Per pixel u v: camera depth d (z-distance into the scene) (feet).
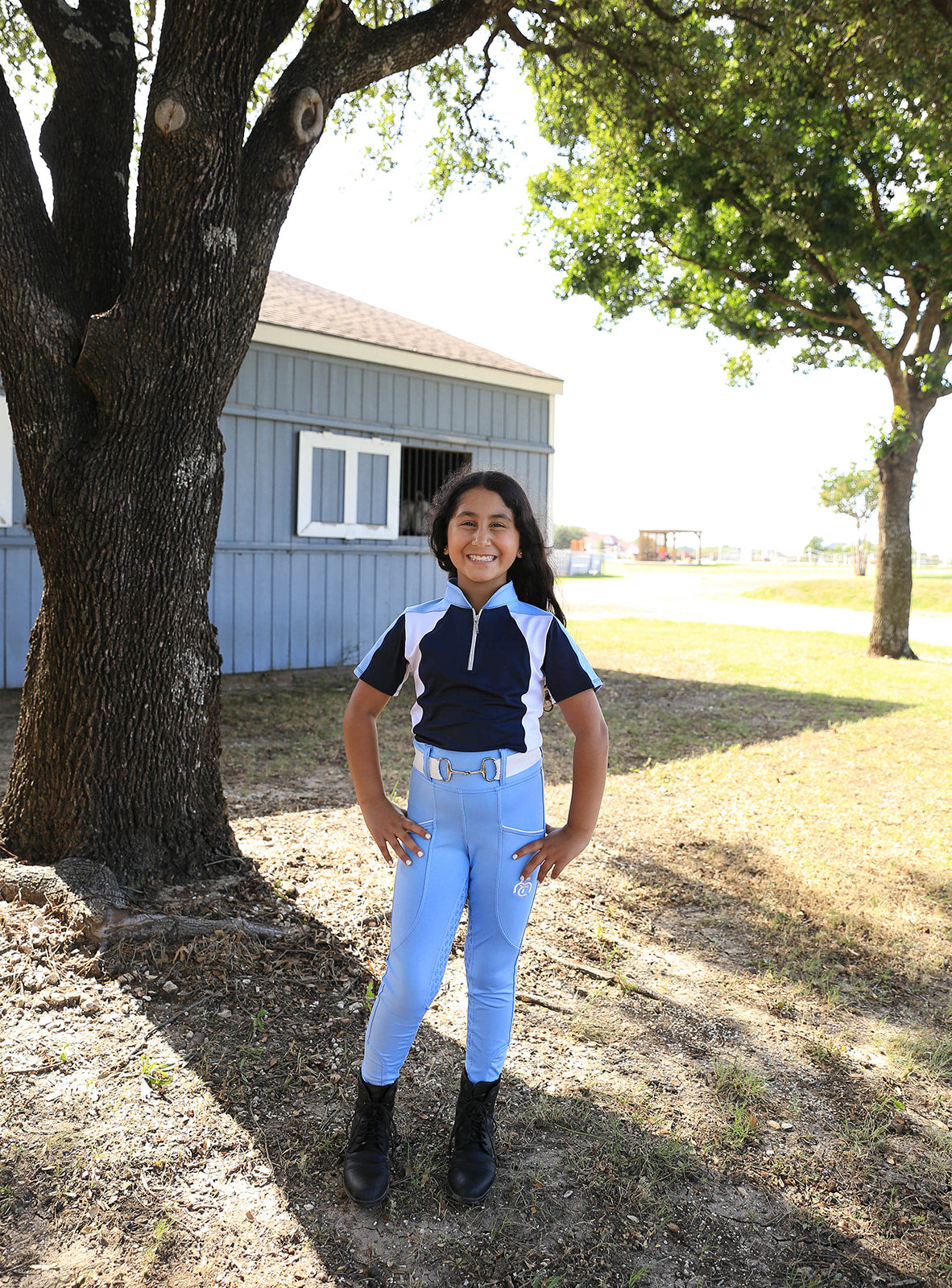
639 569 147.23
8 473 24.56
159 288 9.97
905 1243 6.29
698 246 39.47
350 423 31.91
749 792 18.80
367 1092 6.64
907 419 41.91
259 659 30.55
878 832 16.20
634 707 28.55
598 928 11.43
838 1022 9.49
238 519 29.48
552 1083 8.01
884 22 20.38
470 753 6.07
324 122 11.12
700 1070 8.39
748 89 24.38
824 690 32.24
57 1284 5.52
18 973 8.98
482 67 23.89
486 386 35.94
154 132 9.53
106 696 10.57
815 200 35.32
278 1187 6.45
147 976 9.13
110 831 10.74
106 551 10.34
